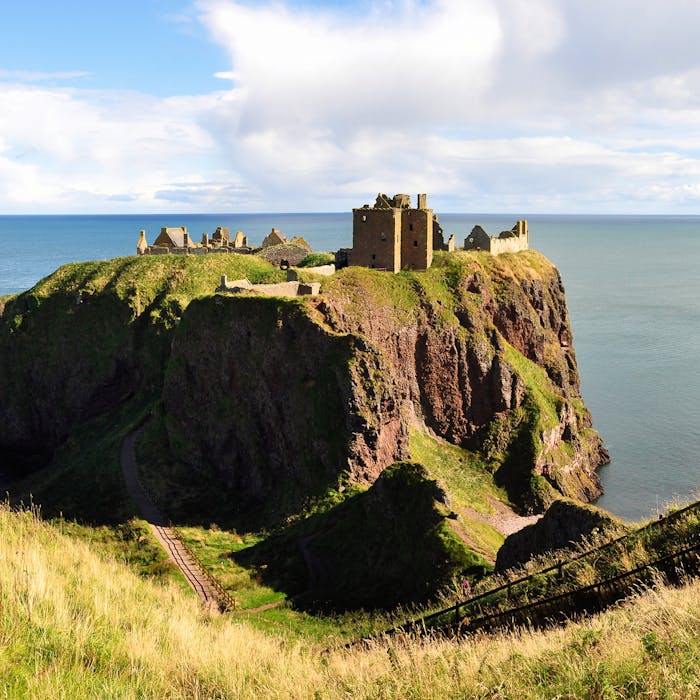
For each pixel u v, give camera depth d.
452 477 86.12
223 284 87.19
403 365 90.44
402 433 74.31
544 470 93.50
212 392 81.62
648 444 108.88
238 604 48.25
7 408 114.88
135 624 19.95
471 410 96.44
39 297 120.81
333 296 84.75
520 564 34.34
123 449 84.94
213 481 77.75
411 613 36.91
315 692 16.55
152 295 115.25
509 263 114.00
